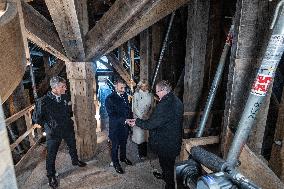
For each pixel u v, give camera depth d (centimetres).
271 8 220
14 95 594
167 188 353
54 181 394
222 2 471
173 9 336
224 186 179
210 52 496
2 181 49
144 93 473
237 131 229
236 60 241
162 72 668
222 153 278
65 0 294
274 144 274
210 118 516
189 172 236
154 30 629
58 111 386
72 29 344
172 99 322
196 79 498
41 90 774
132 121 386
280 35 191
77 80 443
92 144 486
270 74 203
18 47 86
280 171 267
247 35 233
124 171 439
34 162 476
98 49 375
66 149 532
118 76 948
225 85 512
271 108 455
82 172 438
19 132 621
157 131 334
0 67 68
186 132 518
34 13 330
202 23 468
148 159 485
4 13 80
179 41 627
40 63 875
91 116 474
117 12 288
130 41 811
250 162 238
